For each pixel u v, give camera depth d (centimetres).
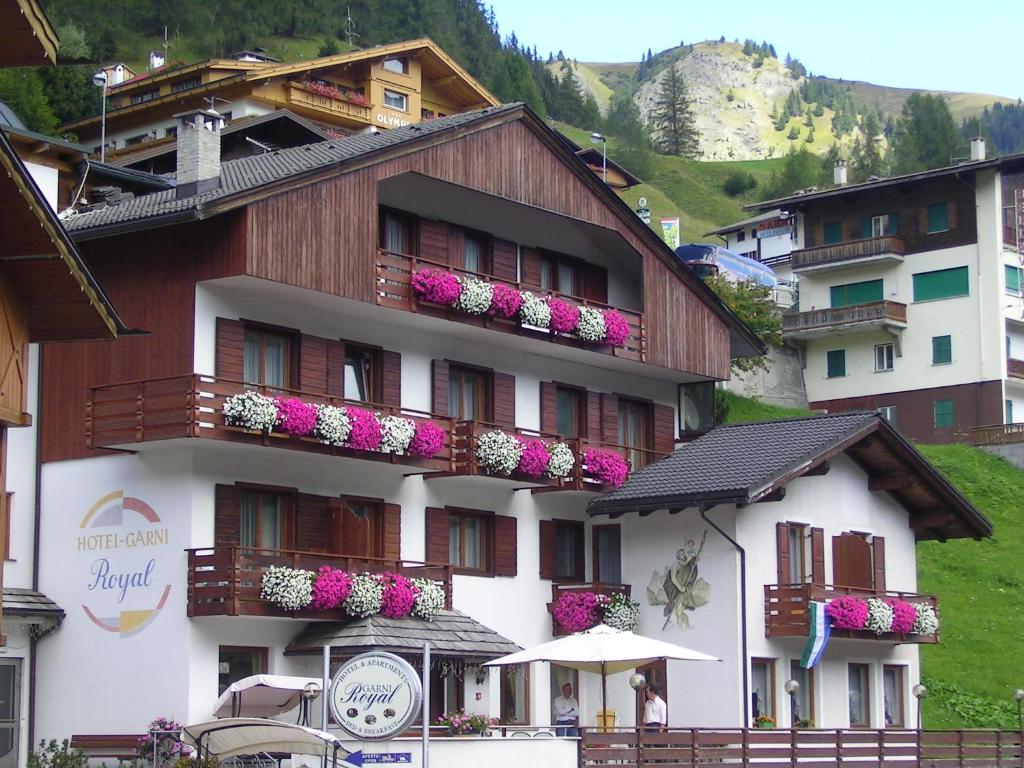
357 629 3250
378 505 3581
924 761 3666
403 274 3522
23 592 3328
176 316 3234
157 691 3173
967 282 7244
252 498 3344
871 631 3978
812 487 4059
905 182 7388
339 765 2652
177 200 3338
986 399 7131
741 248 10050
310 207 3309
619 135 16250
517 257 4028
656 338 4156
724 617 3800
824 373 7600
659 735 3206
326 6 13150
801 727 3888
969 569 5656
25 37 1920
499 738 3031
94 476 3344
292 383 3422
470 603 3722
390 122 8156
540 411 4003
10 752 3291
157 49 11750
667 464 4088
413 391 3688
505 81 14738
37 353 3450
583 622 3856
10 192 2062
